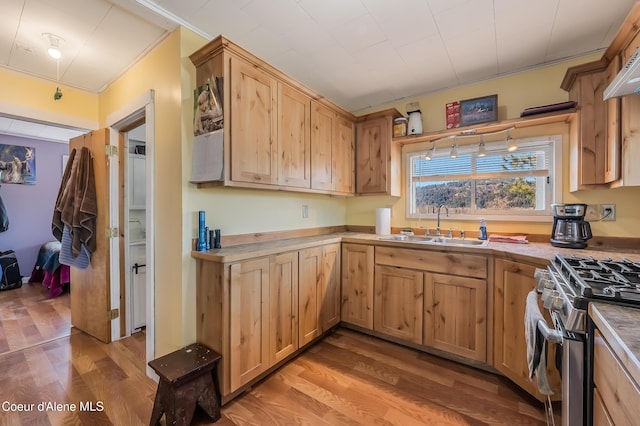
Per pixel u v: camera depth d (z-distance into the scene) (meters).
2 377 2.00
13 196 4.43
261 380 1.96
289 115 2.24
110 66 2.29
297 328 2.21
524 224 2.47
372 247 2.58
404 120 2.86
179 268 1.83
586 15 1.76
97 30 1.86
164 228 1.95
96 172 2.63
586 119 1.92
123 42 1.98
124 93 2.39
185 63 1.85
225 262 1.67
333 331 2.74
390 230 3.15
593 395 0.88
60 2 1.60
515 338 1.82
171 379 1.43
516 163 2.53
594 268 1.24
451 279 2.18
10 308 3.37
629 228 2.05
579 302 0.93
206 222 1.98
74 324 2.82
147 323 2.05
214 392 1.62
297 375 2.02
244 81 1.86
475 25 1.88
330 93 2.94
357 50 2.18
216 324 1.73
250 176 1.90
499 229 2.58
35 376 2.01
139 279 2.77
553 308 1.07
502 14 1.76
